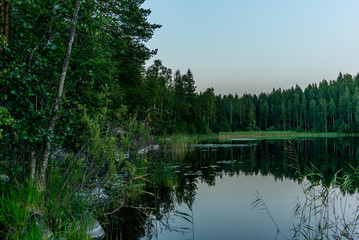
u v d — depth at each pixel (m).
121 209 5.22
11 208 3.11
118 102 11.55
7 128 3.67
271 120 89.62
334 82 95.88
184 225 4.46
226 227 4.38
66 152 7.44
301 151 18.31
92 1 4.46
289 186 7.69
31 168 4.06
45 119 3.83
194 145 24.69
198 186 7.61
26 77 3.55
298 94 86.12
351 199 6.05
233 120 84.94
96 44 6.36
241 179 8.74
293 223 4.56
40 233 2.85
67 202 3.94
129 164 6.62
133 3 14.11
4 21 3.94
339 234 4.01
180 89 50.91
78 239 3.25
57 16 3.97
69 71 5.17
